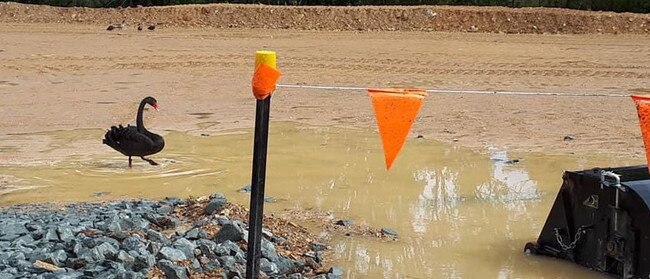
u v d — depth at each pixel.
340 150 13.42
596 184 7.75
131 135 11.91
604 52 26.36
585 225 7.94
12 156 12.96
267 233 8.46
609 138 14.38
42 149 13.52
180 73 22.94
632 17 31.09
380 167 12.24
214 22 32.78
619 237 7.57
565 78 22.16
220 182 11.33
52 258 7.65
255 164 5.82
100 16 33.53
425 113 16.84
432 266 8.06
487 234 9.12
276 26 32.28
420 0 36.22
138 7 34.38
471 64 24.47
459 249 8.60
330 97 19.05
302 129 15.30
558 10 32.41
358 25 32.09
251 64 24.50
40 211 9.69
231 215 9.14
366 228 9.23
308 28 32.03
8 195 10.59
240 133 14.89
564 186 8.13
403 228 9.30
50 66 23.61
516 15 31.86
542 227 9.27
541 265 8.12
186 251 7.78
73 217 9.22
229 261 7.68
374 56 25.84
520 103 18.05
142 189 10.96
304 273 7.77
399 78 22.31
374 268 7.96
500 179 11.55
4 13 33.78
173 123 15.97
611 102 18.20
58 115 16.80
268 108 5.76
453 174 11.83
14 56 25.08
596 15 31.28
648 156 6.18
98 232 8.38
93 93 19.61
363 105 17.97
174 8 33.53
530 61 24.88
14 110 17.33
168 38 29.39
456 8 33.00
